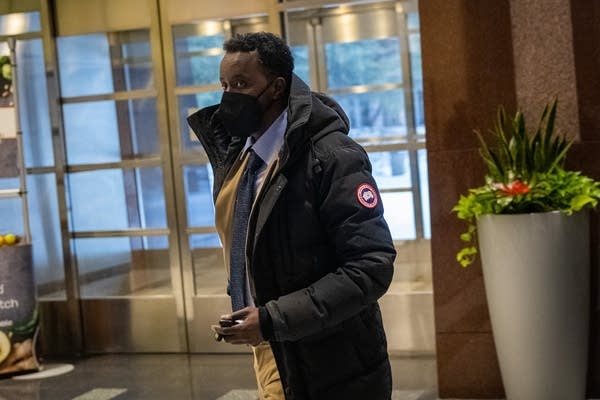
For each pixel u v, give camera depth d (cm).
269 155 194
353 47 529
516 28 405
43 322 586
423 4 417
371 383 189
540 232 362
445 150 419
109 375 521
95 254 583
